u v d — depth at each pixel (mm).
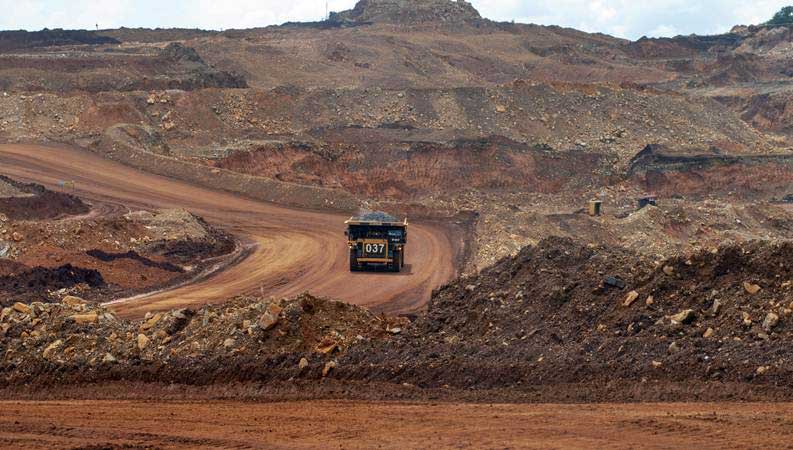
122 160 78188
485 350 25500
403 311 40469
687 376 22750
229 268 49938
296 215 65188
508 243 53812
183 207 66062
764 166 91188
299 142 87438
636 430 19375
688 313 25828
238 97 99312
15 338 28594
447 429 20391
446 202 75625
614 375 23312
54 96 91375
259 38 184750
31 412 23438
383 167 87312
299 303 27734
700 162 90938
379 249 48281
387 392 23906
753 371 22297
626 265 29594
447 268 49688
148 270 47531
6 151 78188
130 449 19859
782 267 26203
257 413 22672
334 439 20094
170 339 27812
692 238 63969
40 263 44750
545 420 20594
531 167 89938
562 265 31469
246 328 27094
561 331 27375
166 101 94875
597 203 68938
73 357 27281
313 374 25297
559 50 194500
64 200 62406
